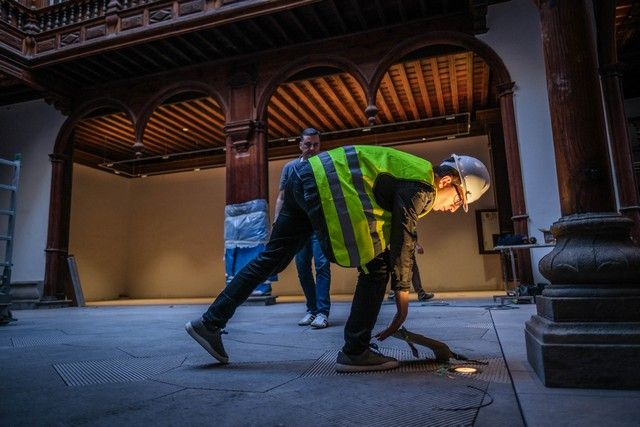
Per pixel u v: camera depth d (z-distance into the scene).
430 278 11.16
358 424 1.04
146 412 1.16
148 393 1.37
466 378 1.49
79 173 12.78
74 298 8.64
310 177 1.68
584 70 1.50
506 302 5.62
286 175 3.12
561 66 1.53
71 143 9.30
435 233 11.33
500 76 6.46
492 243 10.81
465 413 1.10
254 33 7.43
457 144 11.45
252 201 7.49
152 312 6.00
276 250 1.87
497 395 1.26
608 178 1.45
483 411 1.11
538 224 5.94
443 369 1.63
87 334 3.15
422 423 1.03
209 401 1.26
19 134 9.41
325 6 6.80
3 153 9.45
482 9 6.38
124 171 14.30
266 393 1.34
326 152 1.75
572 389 1.25
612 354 1.24
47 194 8.98
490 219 10.91
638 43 8.04
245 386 1.44
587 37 1.52
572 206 1.46
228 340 2.59
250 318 4.31
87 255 12.80
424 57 7.37
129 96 8.79
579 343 1.27
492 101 10.30
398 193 1.57
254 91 7.85
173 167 14.08
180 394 1.35
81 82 9.02
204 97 8.84
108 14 7.83
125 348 2.37
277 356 2.03
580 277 1.34
